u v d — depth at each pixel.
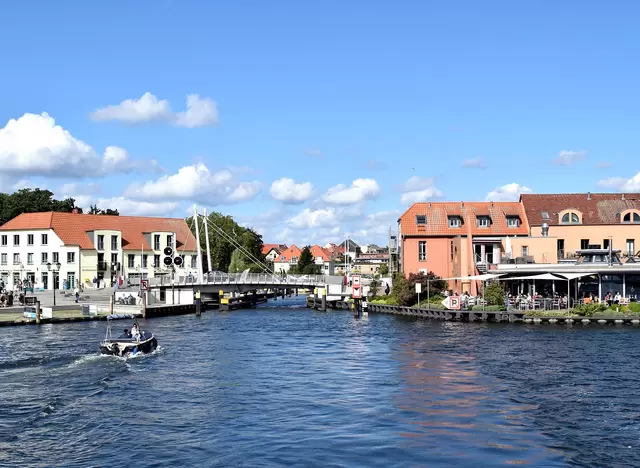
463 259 82.88
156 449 25.27
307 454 24.66
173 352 48.62
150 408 31.28
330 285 102.19
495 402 31.88
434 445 25.62
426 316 75.69
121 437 26.73
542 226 85.94
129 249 116.81
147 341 47.81
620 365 40.78
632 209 88.50
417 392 34.25
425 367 41.28
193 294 95.81
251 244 152.00
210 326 69.19
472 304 72.81
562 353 45.59
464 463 23.70
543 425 28.03
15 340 54.38
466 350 47.75
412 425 28.27
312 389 35.31
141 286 86.38
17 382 36.97
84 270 110.25
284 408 31.25
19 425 28.38
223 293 97.50
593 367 40.16
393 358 45.16
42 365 42.00
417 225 93.56
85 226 114.56
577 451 24.83
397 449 25.17
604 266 70.69
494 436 26.66
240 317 81.94
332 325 69.50
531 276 68.62
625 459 24.02
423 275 84.69
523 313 65.94
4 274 111.19
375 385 36.16
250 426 28.27
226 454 24.67
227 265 147.88
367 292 99.56
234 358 45.75
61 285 108.69
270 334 61.03
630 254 80.31
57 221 111.44
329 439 26.41
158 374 39.50
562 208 92.12
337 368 41.56
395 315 80.69
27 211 135.50
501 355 45.12
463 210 94.94
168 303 94.56
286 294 155.75
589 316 63.78
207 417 29.72
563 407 30.75
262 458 24.25
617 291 71.75
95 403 32.19
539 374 38.25
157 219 128.38
